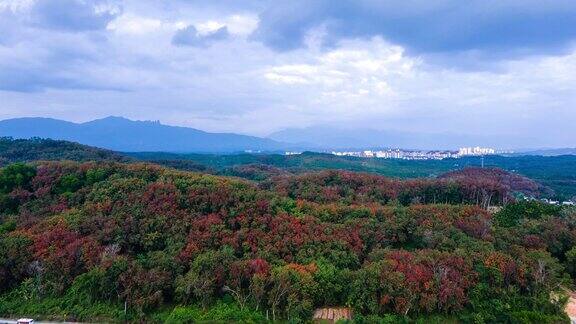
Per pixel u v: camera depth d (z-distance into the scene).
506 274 59.72
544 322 55.75
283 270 58.19
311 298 57.06
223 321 54.84
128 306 57.19
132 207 71.75
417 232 73.31
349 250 66.62
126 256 63.16
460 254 62.84
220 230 67.31
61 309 57.91
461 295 56.38
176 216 69.88
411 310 55.91
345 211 79.94
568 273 69.50
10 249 63.41
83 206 74.12
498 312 56.19
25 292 60.16
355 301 56.59
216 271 59.34
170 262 61.19
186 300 58.56
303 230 68.88
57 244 64.50
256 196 77.88
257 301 56.75
